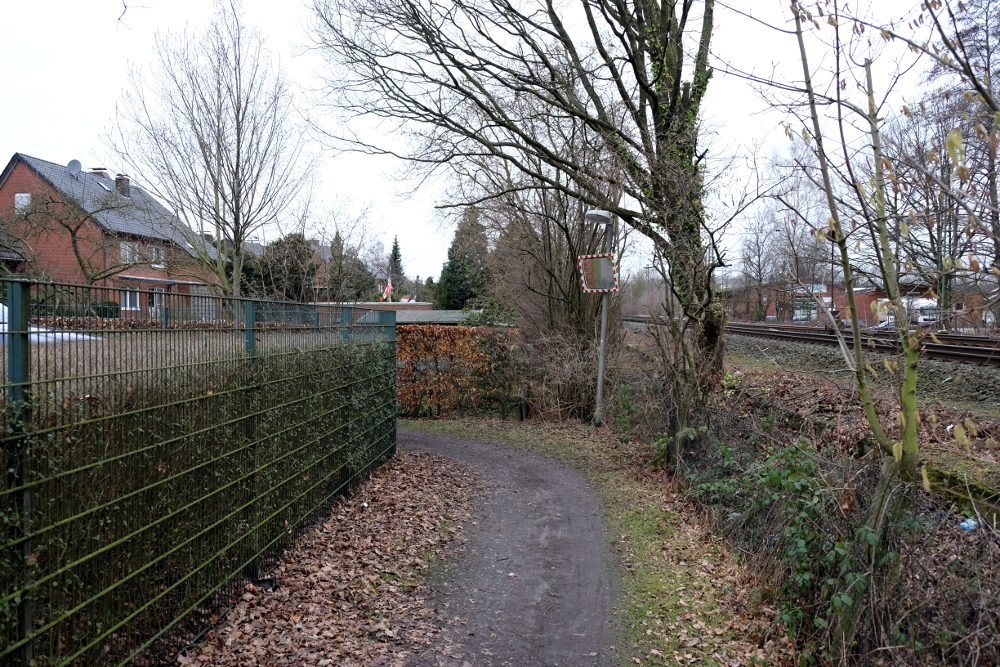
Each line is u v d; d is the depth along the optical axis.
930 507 3.98
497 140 13.99
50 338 3.11
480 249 20.95
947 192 2.73
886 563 3.85
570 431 13.52
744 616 5.13
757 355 15.61
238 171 14.55
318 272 22.69
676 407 9.09
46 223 17.88
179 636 4.20
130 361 3.70
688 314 9.30
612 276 13.55
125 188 24.17
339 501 7.64
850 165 3.80
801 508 4.78
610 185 13.18
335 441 7.46
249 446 5.14
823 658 4.16
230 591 4.89
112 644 3.56
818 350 12.82
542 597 5.59
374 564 6.01
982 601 3.33
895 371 3.75
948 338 11.10
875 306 3.52
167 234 19.66
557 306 15.87
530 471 10.31
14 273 22.31
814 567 4.62
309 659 4.27
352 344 8.18
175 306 4.16
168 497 4.02
